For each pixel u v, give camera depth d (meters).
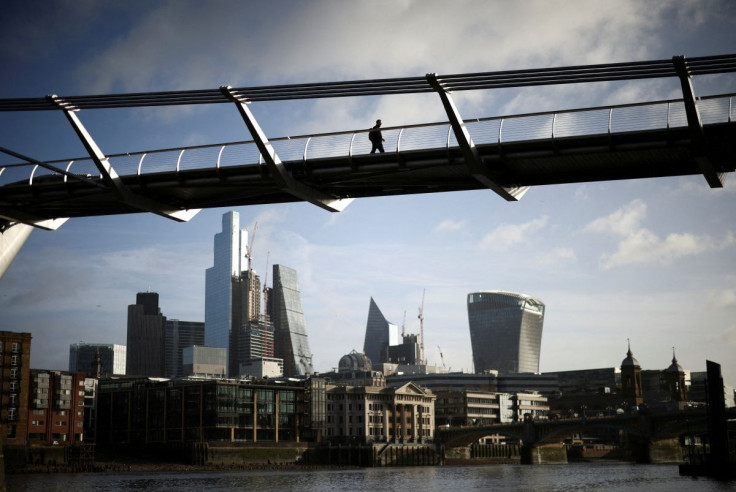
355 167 69.06
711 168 61.78
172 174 73.25
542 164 66.50
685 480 151.75
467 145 63.00
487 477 196.50
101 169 72.19
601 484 155.62
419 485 163.75
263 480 181.62
